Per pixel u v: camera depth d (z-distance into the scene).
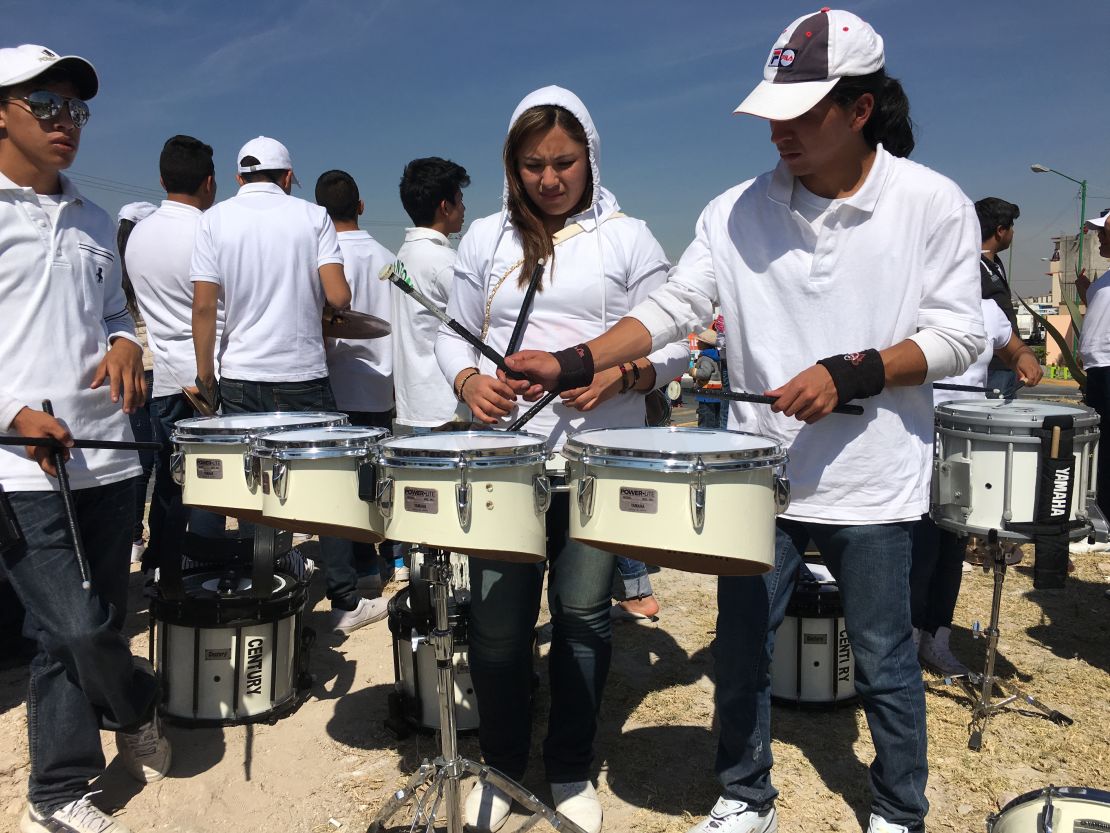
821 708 3.28
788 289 2.23
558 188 2.49
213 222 3.67
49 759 2.42
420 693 3.05
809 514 2.25
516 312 2.59
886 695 2.28
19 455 2.32
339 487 2.21
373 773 2.86
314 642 3.73
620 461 1.85
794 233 2.21
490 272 2.65
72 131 2.39
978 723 3.12
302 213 3.78
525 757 2.69
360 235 4.55
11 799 2.70
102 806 2.66
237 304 3.69
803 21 2.06
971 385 4.02
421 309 4.15
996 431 2.72
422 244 4.19
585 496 1.92
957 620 4.23
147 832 2.54
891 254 2.12
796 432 2.24
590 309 2.55
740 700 2.39
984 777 2.81
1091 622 4.20
